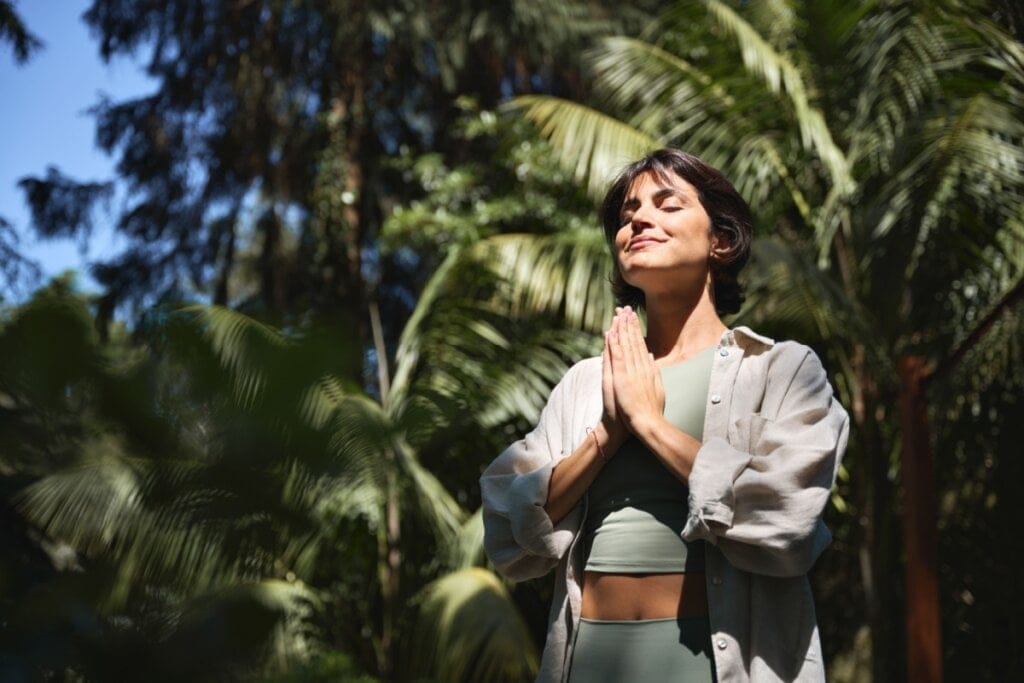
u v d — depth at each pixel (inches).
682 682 58.9
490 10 486.3
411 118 527.5
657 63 356.2
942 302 307.3
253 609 17.7
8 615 17.2
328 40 514.0
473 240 391.5
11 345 16.3
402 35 488.7
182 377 16.4
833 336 318.0
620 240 72.4
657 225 71.4
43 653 17.1
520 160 413.7
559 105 351.6
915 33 285.6
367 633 307.7
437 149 526.9
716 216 73.9
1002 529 336.5
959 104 297.9
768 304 309.0
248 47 522.6
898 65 298.2
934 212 291.4
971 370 307.7
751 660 58.5
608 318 351.6
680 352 71.0
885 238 298.7
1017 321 299.0
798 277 289.6
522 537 64.4
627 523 63.3
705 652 59.4
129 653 17.3
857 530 338.6
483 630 289.9
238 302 17.5
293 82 519.8
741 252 74.4
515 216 417.7
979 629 344.2
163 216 516.1
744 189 335.6
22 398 16.3
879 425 335.6
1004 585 340.2
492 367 331.6
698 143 346.3
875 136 309.7
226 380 16.4
